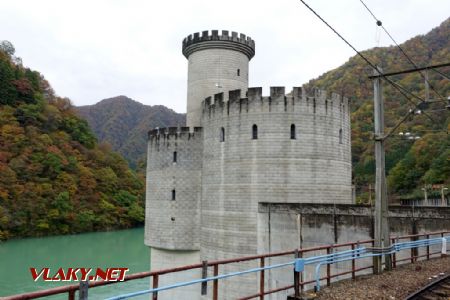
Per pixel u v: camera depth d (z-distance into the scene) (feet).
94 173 365.20
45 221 293.23
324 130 108.68
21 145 319.27
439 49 449.06
